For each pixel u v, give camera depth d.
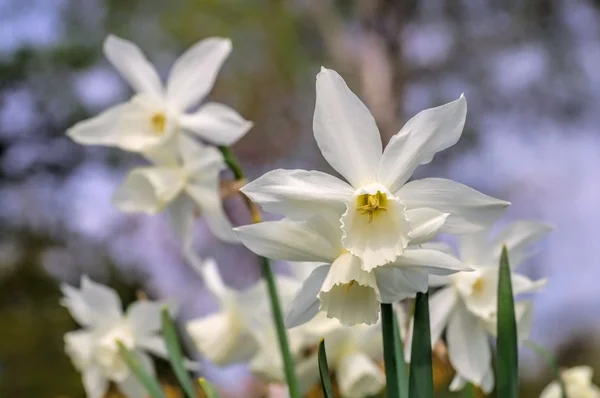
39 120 2.66
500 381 0.51
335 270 0.49
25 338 2.00
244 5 2.54
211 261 0.65
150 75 0.62
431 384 0.50
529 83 2.56
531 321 0.55
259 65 2.58
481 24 2.55
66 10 2.66
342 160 0.49
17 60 2.58
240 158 2.56
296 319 0.50
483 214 0.49
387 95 2.41
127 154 2.59
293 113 2.59
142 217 2.38
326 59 2.64
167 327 0.57
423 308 0.50
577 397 0.63
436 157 2.37
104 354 0.62
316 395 0.64
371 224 0.49
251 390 0.84
